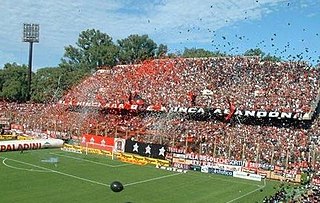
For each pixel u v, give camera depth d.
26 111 87.69
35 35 104.81
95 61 132.00
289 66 71.50
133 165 57.06
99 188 42.47
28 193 38.75
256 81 70.94
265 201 37.88
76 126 75.56
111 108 78.94
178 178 50.06
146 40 136.38
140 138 66.06
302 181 49.22
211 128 64.06
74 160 57.97
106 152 64.31
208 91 72.44
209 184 47.50
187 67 83.06
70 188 41.75
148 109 72.94
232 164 54.06
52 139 68.00
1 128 77.62
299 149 54.47
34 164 53.16
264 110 61.72
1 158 55.91
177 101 72.50
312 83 65.69
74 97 88.44
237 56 80.12
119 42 137.12
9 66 119.69
